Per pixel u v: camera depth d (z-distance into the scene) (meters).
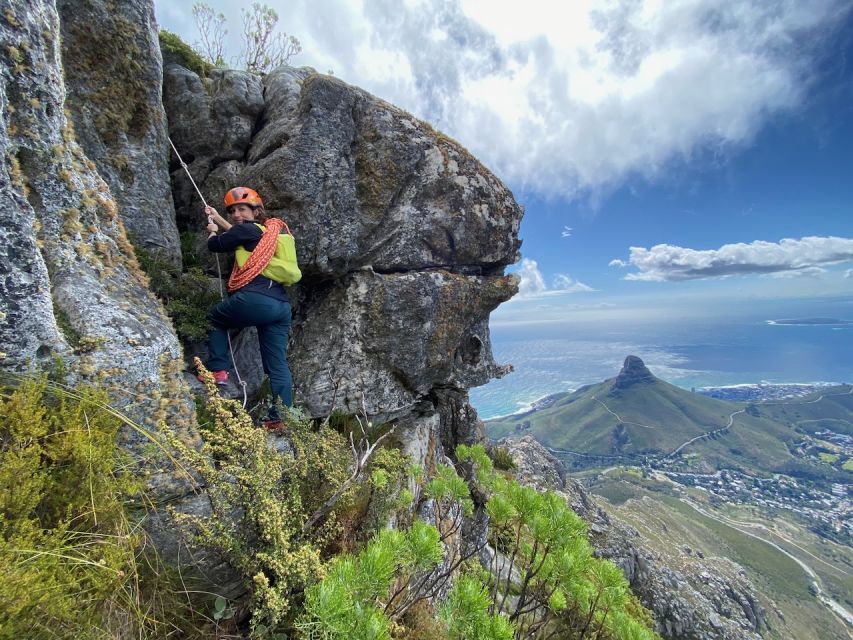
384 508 3.78
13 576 1.40
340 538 3.31
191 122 5.15
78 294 2.50
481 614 2.11
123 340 2.54
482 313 6.98
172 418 2.74
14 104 2.35
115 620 1.86
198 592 2.47
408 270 5.86
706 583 24.38
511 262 7.32
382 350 5.52
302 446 3.38
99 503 1.96
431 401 7.41
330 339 5.45
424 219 5.86
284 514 2.55
